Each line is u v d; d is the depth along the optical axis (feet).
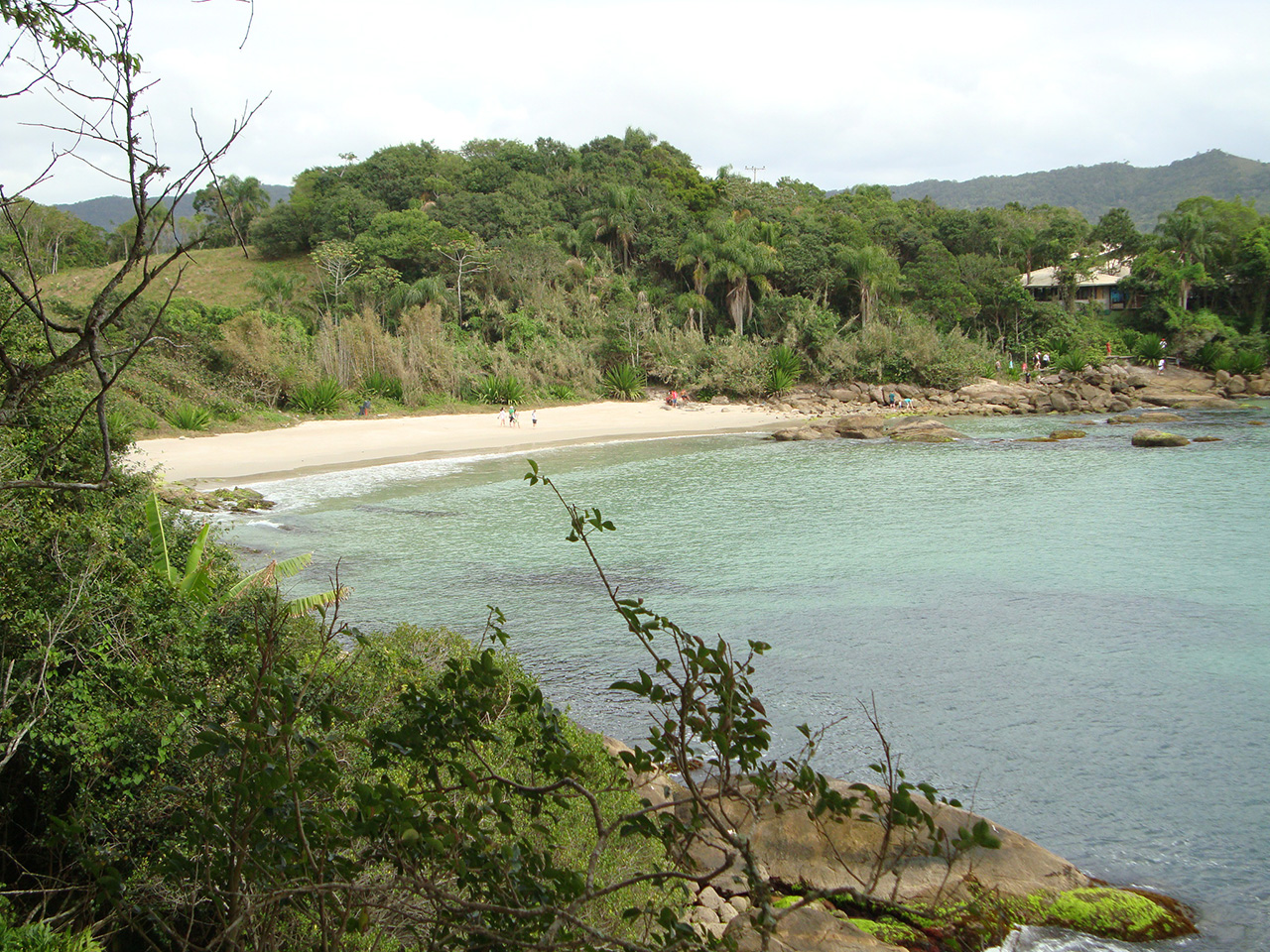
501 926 11.44
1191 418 182.09
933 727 41.37
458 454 144.36
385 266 276.41
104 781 20.03
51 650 21.02
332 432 160.76
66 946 14.20
